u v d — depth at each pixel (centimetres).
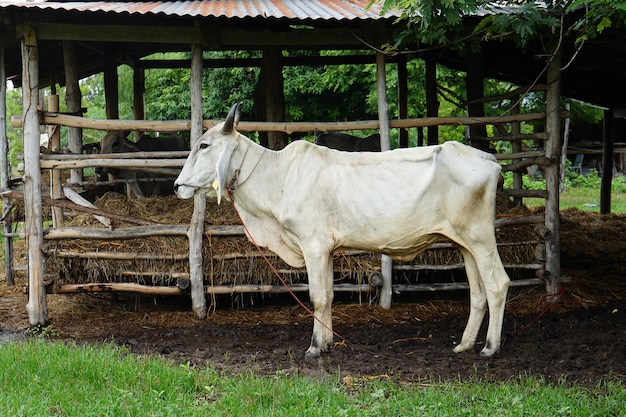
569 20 806
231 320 845
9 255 1075
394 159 659
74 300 944
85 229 830
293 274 868
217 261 853
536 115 887
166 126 848
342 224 661
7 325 832
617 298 913
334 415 489
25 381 556
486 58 1205
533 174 2509
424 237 658
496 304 662
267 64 1214
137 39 834
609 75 1212
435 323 823
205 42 845
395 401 522
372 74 1936
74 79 1118
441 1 643
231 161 668
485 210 650
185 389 554
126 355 670
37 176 817
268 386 548
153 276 850
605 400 519
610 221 1474
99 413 488
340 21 803
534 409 501
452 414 494
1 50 974
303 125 859
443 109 2066
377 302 896
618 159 2831
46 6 755
